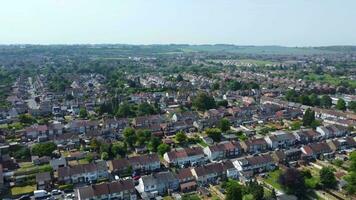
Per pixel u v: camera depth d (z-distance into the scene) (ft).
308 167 507.30
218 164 475.72
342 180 434.30
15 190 432.25
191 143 611.88
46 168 479.41
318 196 409.69
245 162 485.97
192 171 461.37
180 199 400.67
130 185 415.44
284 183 415.85
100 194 398.83
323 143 571.69
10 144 581.12
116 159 490.90
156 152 561.84
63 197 414.21
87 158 531.91
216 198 407.03
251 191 392.68
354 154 500.33
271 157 511.40
